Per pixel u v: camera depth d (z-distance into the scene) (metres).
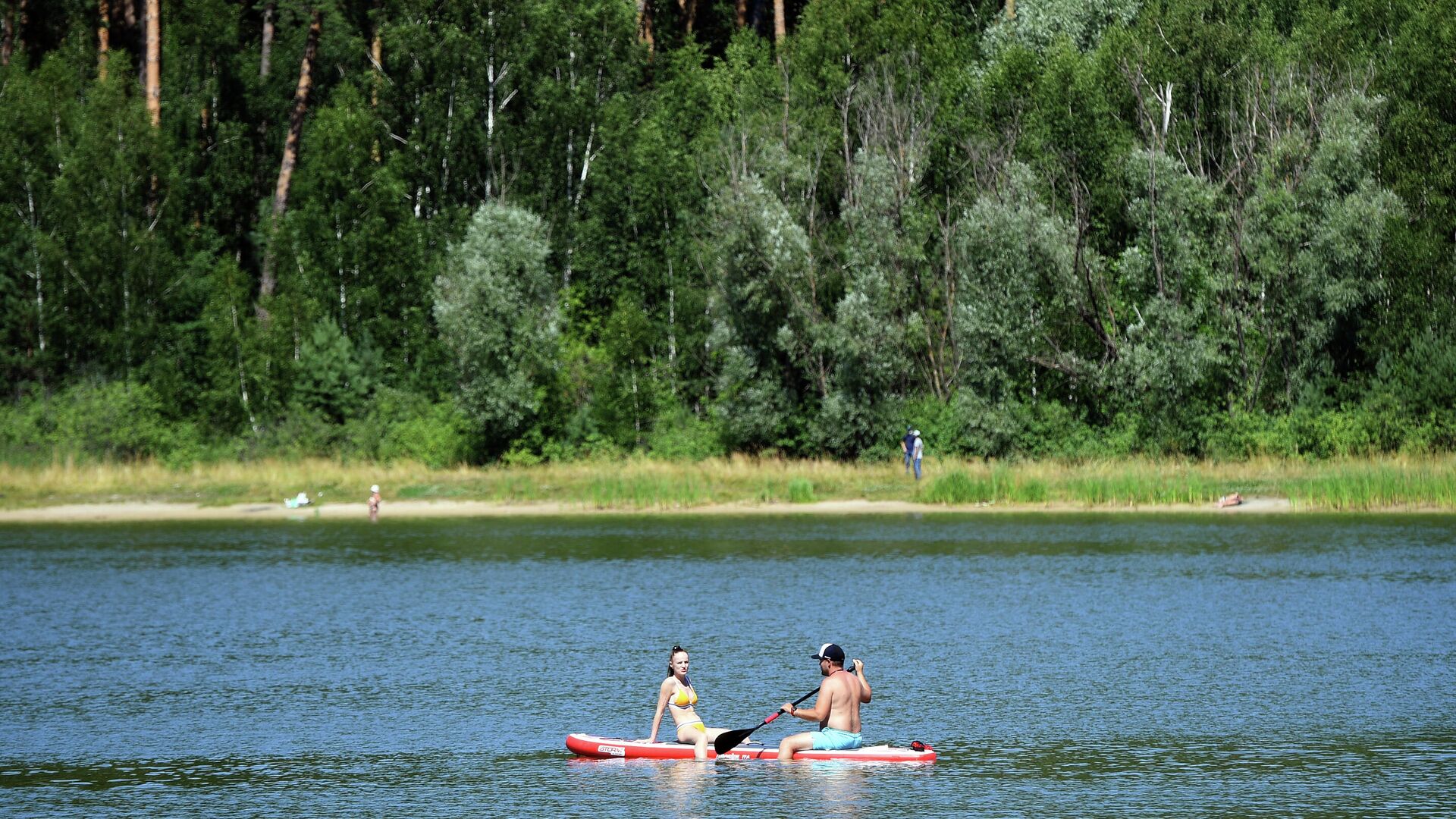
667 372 140.25
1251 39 139.00
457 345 129.75
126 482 122.19
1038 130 139.62
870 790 35.75
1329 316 126.12
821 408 129.88
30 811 34.47
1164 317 124.50
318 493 118.56
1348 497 106.94
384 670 51.59
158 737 41.66
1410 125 130.50
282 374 135.75
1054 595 68.06
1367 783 35.81
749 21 183.00
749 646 55.75
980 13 166.50
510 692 47.62
